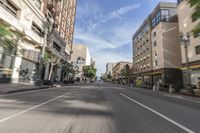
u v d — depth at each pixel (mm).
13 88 14211
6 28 2533
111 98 12430
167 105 9789
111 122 5258
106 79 170625
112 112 6914
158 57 39406
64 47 45656
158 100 12430
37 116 5641
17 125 4535
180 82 35656
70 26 54156
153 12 44031
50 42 31219
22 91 13961
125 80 77938
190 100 14047
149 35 45781
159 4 39969
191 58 27672
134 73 63062
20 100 9078
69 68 49125
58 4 37625
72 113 6375
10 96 10531
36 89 17016
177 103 11148
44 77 32031
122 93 17953
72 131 4203
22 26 19812
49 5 31188
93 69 88062
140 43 55688
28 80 24750
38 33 27031
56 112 6418
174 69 36312
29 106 7398
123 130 4465
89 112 6699
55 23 35219
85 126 4703
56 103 8641
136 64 60625
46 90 17109
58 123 4895
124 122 5324
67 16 48719
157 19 41219
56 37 35844
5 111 6207
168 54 36875
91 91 19031
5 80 18984
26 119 5199
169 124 5270
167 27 38125
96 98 12000
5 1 17547
